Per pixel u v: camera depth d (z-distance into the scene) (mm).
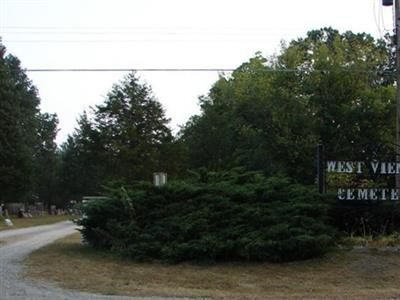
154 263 18609
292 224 18781
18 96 69938
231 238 18594
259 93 34938
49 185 103688
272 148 31703
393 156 22422
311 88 29625
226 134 49344
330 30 51719
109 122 55344
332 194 20453
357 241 19609
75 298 12578
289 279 16047
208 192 20719
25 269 17047
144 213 20766
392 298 13234
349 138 28469
